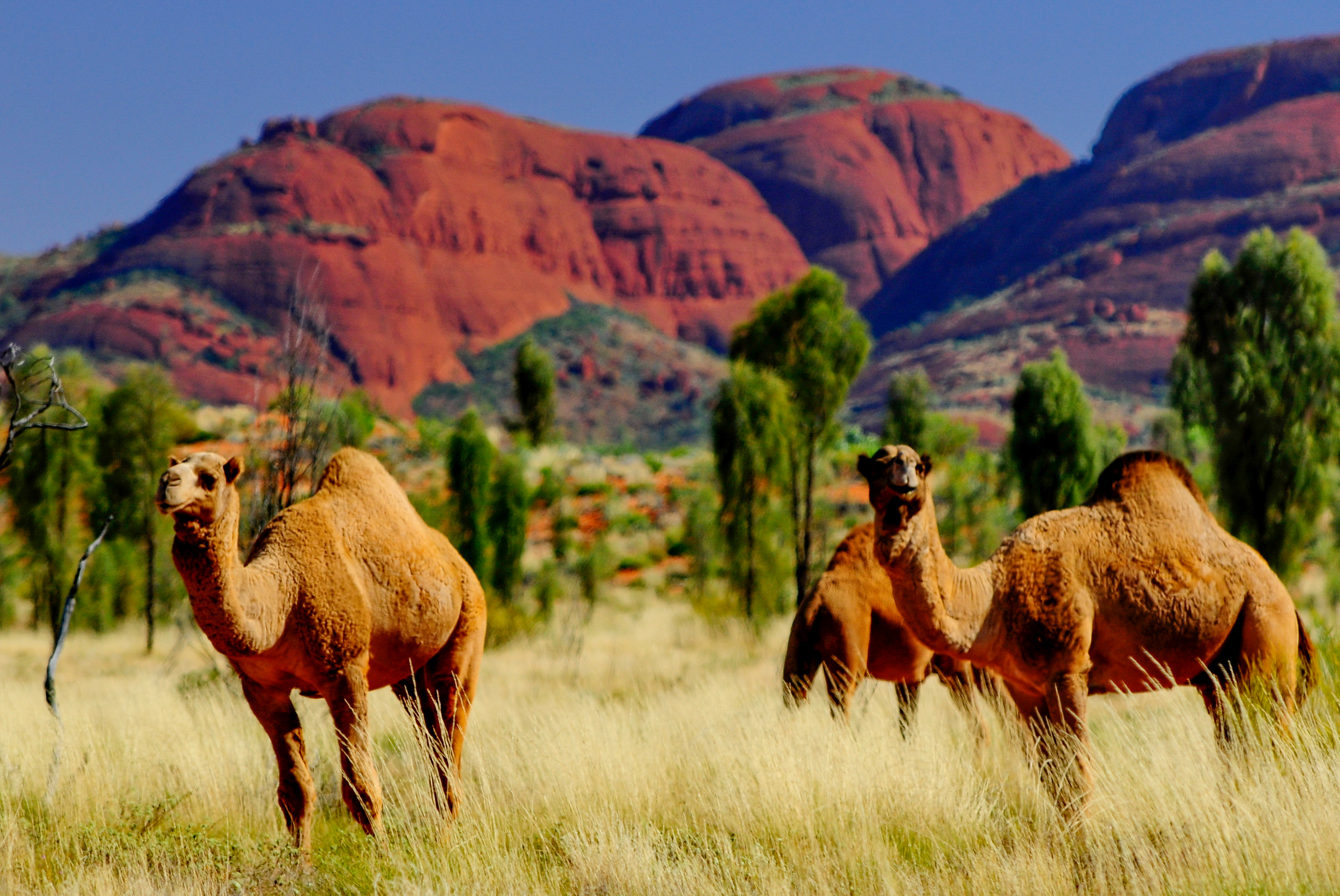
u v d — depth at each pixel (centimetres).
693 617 9319
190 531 2028
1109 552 2378
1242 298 7962
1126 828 2172
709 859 2181
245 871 2141
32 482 8650
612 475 17075
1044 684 2336
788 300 8356
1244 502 7919
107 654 8025
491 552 8888
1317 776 2125
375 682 2486
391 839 2364
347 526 2417
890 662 3434
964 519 10962
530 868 2225
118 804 2650
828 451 8562
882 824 2378
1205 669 2414
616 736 3009
